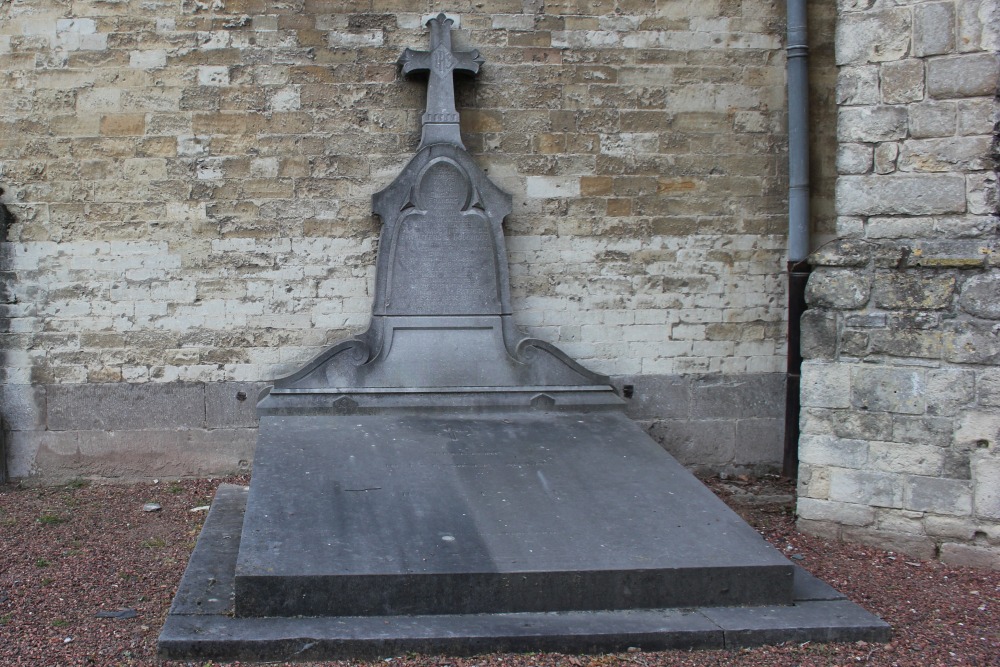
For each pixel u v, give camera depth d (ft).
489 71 22.50
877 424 18.25
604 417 21.44
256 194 21.94
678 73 22.97
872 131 18.24
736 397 23.40
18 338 21.56
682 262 23.15
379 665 12.98
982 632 14.67
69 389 21.67
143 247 21.74
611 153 22.86
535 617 14.07
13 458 21.66
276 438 19.07
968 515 17.49
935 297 17.63
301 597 13.82
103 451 21.83
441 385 21.63
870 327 18.24
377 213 21.72
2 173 21.42
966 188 17.49
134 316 21.79
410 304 21.74
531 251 22.75
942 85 17.60
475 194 21.90
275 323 22.09
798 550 18.21
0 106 21.38
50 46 21.43
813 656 13.61
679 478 17.79
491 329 21.89
